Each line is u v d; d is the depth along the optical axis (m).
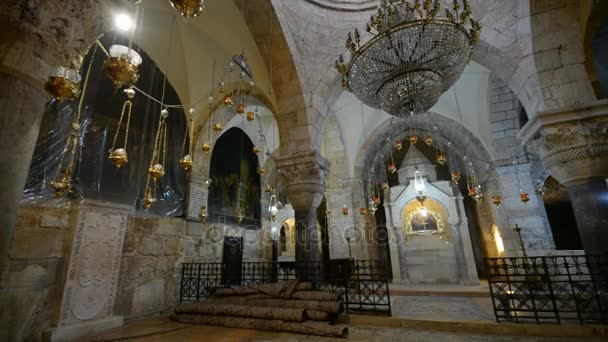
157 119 7.29
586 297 5.04
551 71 4.88
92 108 5.43
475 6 5.90
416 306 6.39
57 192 3.51
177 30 7.19
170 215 7.35
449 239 11.77
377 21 4.35
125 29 3.04
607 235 4.21
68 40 2.64
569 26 4.92
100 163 5.48
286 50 6.84
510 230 9.50
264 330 4.86
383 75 4.62
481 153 10.61
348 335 4.49
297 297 5.56
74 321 4.65
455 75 4.78
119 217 5.68
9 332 3.90
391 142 13.23
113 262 5.43
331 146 12.42
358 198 11.91
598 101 4.32
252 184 11.77
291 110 7.20
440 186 12.29
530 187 9.09
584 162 4.45
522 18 5.25
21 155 2.26
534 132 4.90
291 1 7.09
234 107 9.00
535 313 4.41
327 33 7.54
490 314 5.28
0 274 2.05
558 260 7.49
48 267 4.49
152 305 6.34
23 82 2.33
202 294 7.53
